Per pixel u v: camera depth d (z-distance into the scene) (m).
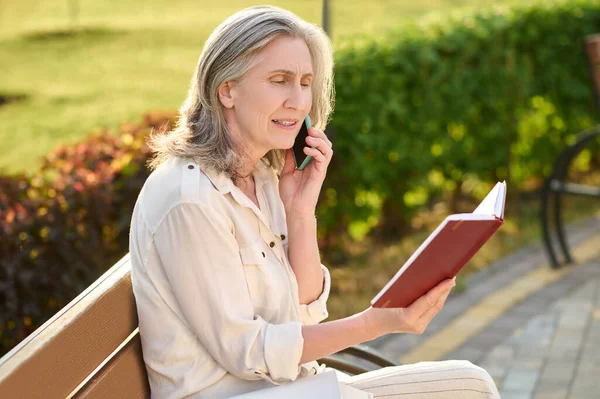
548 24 8.76
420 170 7.66
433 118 7.68
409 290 2.64
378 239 7.97
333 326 2.68
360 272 7.21
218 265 2.62
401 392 2.96
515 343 5.73
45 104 15.32
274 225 3.05
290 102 2.77
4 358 2.07
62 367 2.22
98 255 5.14
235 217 2.71
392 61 7.22
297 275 3.18
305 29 2.82
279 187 3.18
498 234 8.08
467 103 8.00
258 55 2.73
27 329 4.96
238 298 2.65
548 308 6.33
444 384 2.96
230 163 2.75
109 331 2.54
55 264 4.97
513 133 8.73
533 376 5.23
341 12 21.56
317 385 2.66
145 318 2.71
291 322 2.69
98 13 22.59
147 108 14.96
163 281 2.67
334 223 7.23
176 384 2.70
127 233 5.29
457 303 6.49
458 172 8.42
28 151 12.83
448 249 2.52
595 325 5.92
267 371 2.64
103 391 2.45
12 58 18.84
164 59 18.38
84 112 14.78
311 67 2.84
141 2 23.75
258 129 2.79
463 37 7.88
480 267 7.27
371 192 7.48
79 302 2.45
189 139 2.81
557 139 9.33
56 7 23.22
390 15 21.14
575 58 9.09
